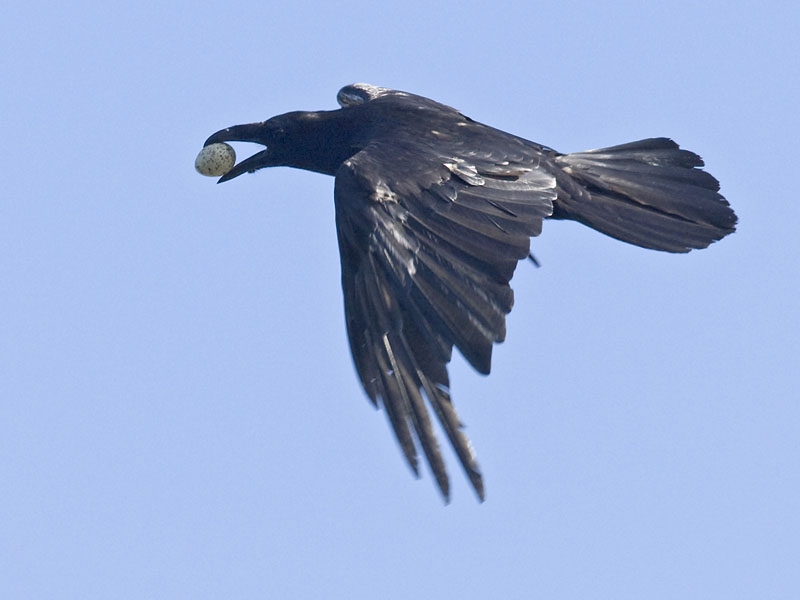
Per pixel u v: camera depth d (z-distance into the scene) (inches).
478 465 480.1
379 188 530.6
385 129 610.9
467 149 563.5
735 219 595.5
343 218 529.7
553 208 563.2
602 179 601.9
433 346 495.2
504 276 502.3
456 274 506.3
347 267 522.3
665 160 608.1
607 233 589.6
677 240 588.1
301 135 658.2
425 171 536.7
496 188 536.7
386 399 494.3
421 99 646.5
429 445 486.0
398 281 510.0
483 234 515.8
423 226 521.0
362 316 510.9
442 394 488.7
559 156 604.1
